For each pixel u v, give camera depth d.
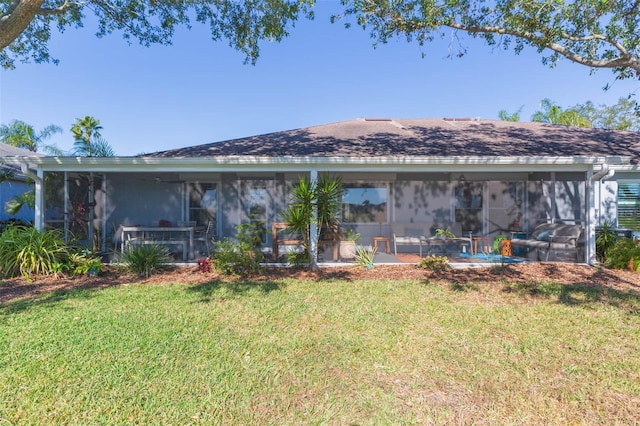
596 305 5.14
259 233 9.23
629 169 8.70
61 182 8.94
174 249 10.17
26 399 2.76
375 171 8.15
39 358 3.43
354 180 10.20
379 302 5.37
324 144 9.51
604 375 3.15
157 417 2.58
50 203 8.54
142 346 3.72
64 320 4.51
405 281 6.75
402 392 2.91
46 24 9.27
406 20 6.96
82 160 7.62
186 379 3.07
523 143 9.75
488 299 5.50
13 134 23.89
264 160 7.64
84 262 7.34
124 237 10.01
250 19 8.99
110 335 4.02
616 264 7.70
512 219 11.00
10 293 5.92
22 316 4.66
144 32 9.42
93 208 10.05
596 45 6.45
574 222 10.18
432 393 2.90
